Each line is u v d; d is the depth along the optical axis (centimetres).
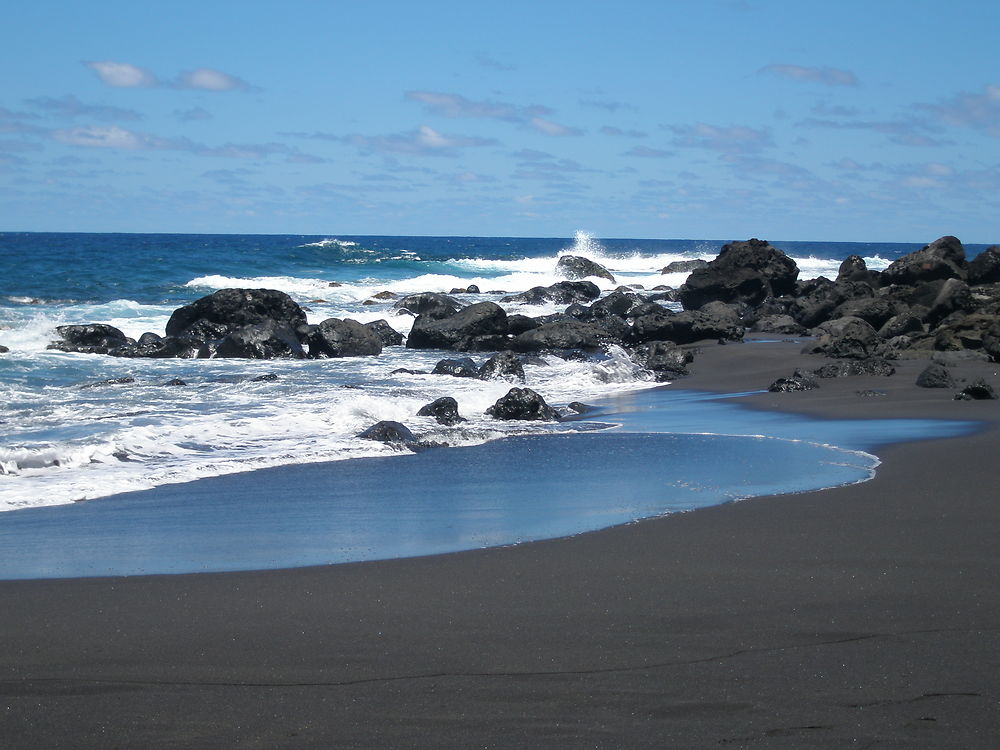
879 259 8162
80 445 1267
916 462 1162
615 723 453
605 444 1370
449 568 739
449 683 504
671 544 799
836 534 820
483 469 1190
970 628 575
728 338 3017
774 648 547
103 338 2633
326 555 790
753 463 1199
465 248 14512
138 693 496
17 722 462
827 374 2108
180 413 1620
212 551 808
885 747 424
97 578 724
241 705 480
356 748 433
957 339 2441
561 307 4316
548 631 585
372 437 1381
